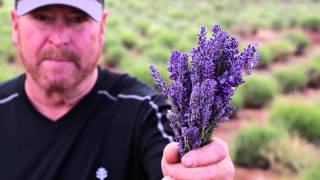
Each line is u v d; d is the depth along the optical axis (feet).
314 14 26.66
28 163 2.17
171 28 23.24
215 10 32.30
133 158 2.20
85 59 2.17
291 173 6.97
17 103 2.30
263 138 7.31
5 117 2.29
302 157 7.18
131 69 12.30
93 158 2.16
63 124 2.21
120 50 15.10
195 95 1.25
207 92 1.24
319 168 6.50
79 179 2.13
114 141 2.19
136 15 28.35
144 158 2.15
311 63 14.11
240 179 6.79
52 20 2.11
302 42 18.83
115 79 2.38
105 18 2.46
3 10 23.63
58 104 2.24
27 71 2.21
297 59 17.62
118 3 31.83
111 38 17.30
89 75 2.24
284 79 12.63
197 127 1.32
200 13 29.12
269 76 13.02
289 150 7.17
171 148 1.42
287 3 36.50
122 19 24.45
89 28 2.17
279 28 24.58
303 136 8.30
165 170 1.42
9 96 2.33
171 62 1.34
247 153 7.20
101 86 2.33
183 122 1.33
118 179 2.16
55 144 2.19
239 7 33.86
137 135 2.18
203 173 1.36
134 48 18.28
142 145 2.17
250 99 10.63
